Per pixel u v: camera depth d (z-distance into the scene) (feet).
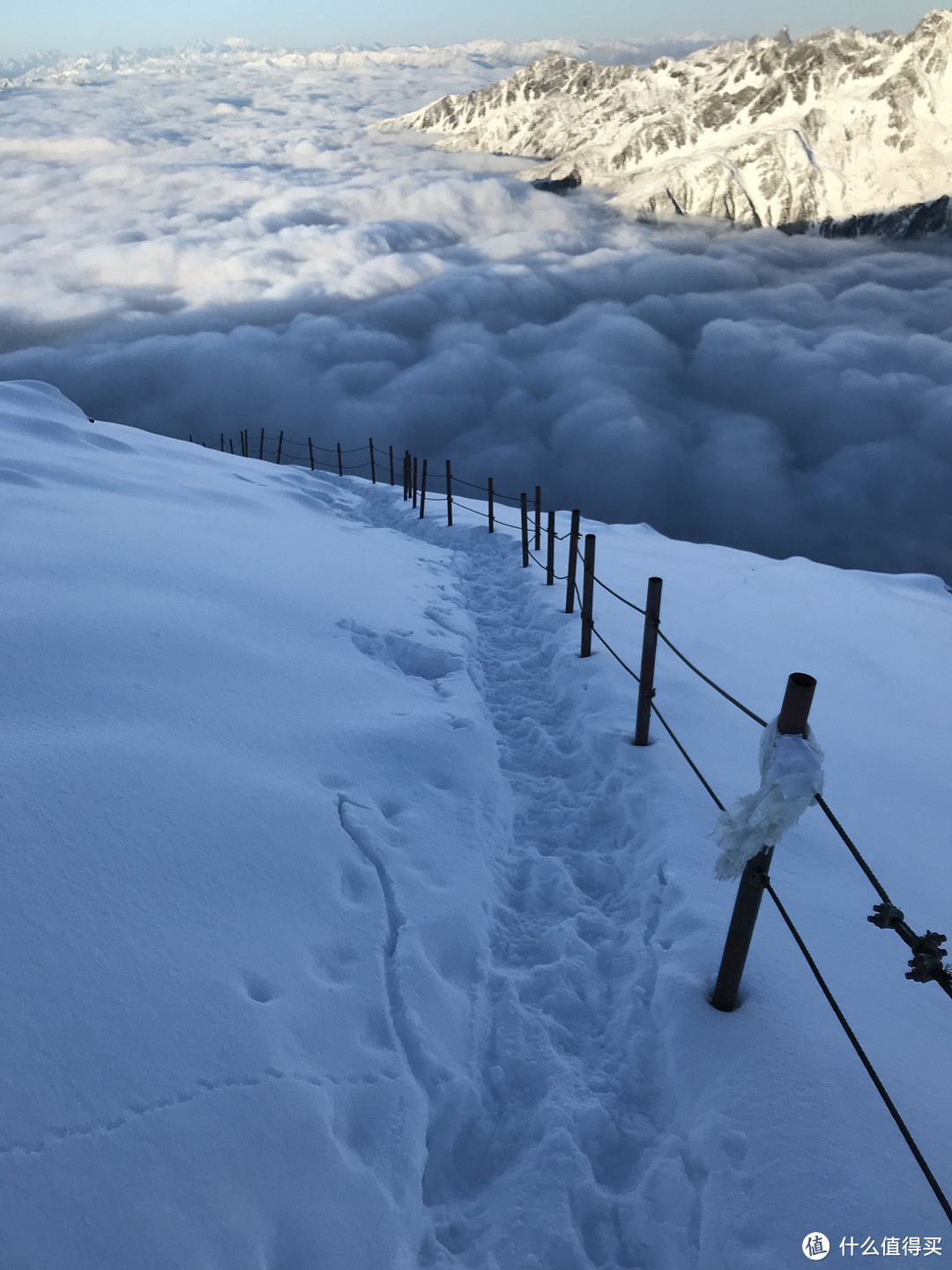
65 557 19.67
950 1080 9.21
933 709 24.56
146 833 10.62
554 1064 9.94
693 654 24.48
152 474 34.96
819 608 33.99
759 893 9.03
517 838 15.48
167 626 17.16
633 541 48.42
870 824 16.02
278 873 11.09
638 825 14.97
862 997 10.46
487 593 32.73
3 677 13.10
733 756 17.46
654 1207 8.18
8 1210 6.31
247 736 14.21
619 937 12.40
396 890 11.80
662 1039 10.02
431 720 17.48
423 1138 8.50
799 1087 8.82
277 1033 8.68
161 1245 6.57
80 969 8.41
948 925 12.67
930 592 51.62
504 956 12.09
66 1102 7.16
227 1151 7.38
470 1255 7.82
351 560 30.58
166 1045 8.01
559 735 19.65
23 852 9.52
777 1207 7.61
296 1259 7.09
